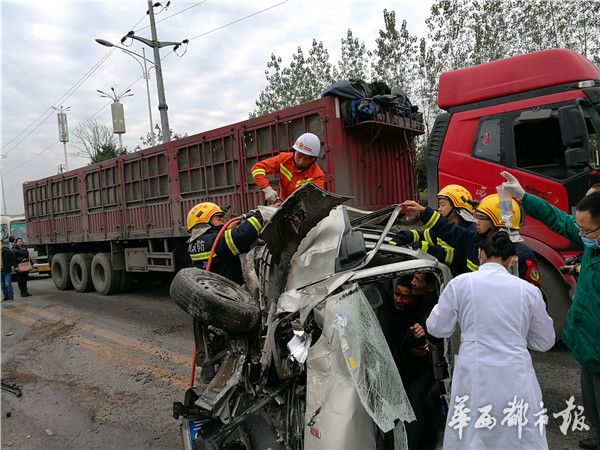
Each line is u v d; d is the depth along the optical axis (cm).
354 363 229
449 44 1670
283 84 2336
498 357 213
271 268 300
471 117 525
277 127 621
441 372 285
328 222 303
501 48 1587
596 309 241
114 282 1014
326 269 282
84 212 1069
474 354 217
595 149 456
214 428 269
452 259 343
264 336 286
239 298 288
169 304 874
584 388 270
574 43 1507
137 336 660
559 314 465
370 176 625
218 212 359
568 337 257
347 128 586
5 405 461
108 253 1021
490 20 1617
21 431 402
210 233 351
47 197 1228
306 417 235
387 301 303
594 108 454
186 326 696
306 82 2258
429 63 1722
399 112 651
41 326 779
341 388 229
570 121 435
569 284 455
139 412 419
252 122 650
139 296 988
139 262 936
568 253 457
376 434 241
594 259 245
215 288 287
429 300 304
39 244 1316
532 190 481
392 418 229
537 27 1541
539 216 289
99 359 574
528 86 485
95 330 712
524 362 214
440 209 377
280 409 265
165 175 816
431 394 299
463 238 332
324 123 568
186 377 494
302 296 264
